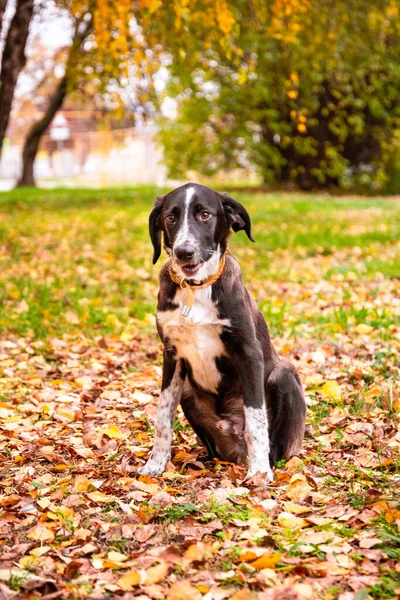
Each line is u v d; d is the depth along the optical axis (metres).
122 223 15.75
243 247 12.98
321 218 16.77
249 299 4.79
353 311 8.23
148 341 7.78
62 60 29.28
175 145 25.94
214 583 3.25
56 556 3.53
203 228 4.45
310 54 15.50
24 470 4.60
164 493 4.13
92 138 40.81
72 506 4.08
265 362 4.88
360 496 4.04
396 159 25.64
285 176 26.44
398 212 18.09
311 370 6.55
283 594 3.09
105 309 8.99
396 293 9.37
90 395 6.22
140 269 11.14
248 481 4.36
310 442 5.06
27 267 11.32
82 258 11.98
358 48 16.94
